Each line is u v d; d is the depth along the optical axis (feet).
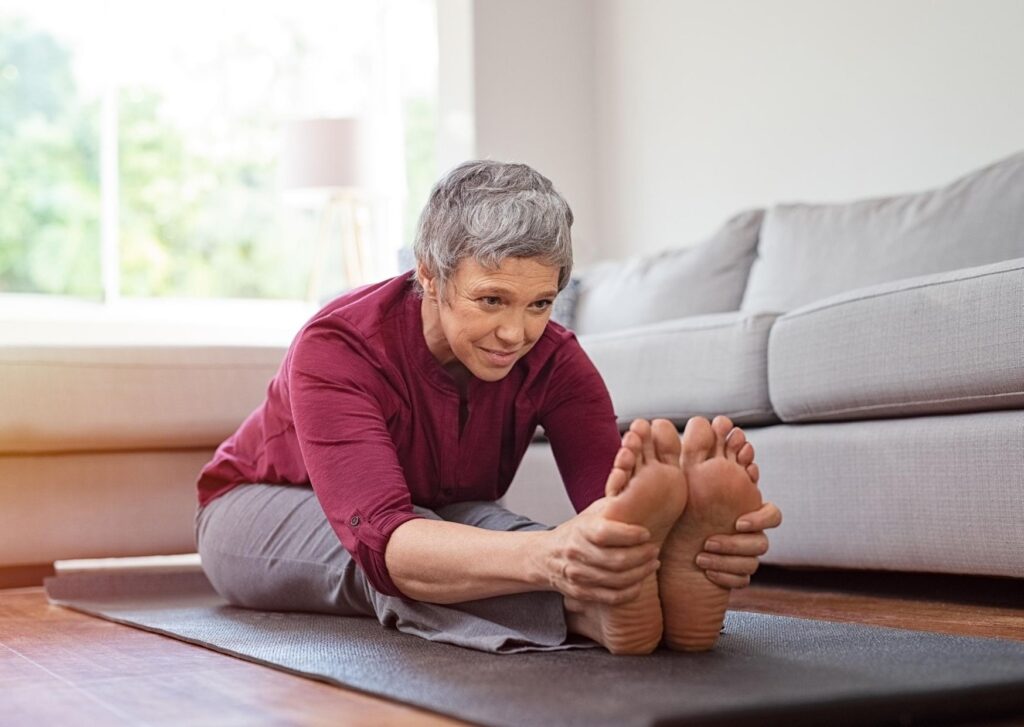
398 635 5.50
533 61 17.17
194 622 6.63
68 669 5.27
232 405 10.19
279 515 6.57
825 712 3.60
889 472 7.41
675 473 4.24
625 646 4.58
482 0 16.90
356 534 5.08
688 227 16.01
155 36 18.65
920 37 12.86
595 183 17.51
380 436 5.28
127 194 18.48
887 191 13.32
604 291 12.55
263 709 4.07
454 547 4.79
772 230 11.21
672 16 16.11
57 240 18.01
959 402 7.07
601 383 5.95
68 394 9.66
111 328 17.71
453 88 17.10
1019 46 11.85
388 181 17.62
